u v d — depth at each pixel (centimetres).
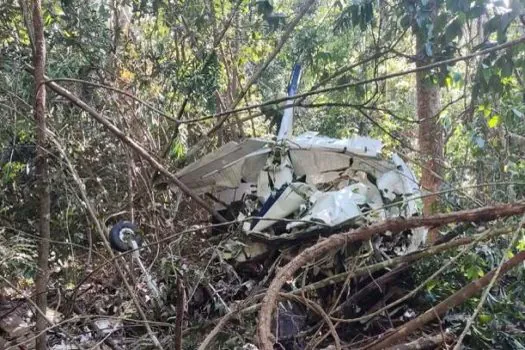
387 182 586
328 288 504
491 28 489
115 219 684
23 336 479
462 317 476
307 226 516
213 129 764
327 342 486
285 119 715
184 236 635
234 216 656
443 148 792
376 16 809
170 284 515
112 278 605
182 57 821
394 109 1014
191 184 686
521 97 628
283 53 917
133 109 741
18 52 574
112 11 880
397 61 1082
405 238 538
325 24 886
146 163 736
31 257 450
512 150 685
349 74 748
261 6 697
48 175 464
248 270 557
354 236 375
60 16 669
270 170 613
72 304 498
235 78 966
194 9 801
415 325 370
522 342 458
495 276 322
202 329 453
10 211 574
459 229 496
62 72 622
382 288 511
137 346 458
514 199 576
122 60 759
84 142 648
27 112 547
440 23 537
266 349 254
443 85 593
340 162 624
